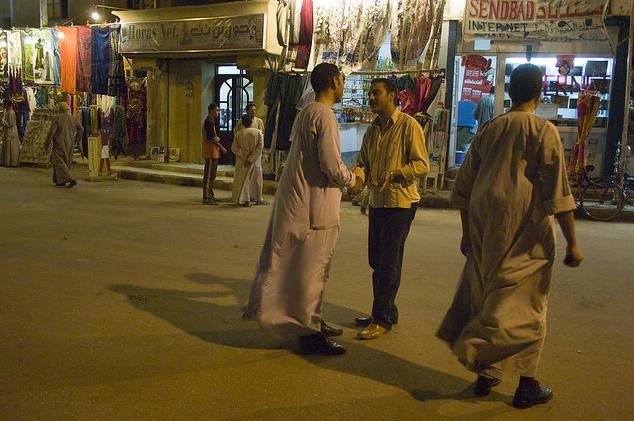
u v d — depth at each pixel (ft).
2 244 25.82
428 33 40.57
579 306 19.07
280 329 14.33
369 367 14.06
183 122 55.26
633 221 35.55
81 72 59.16
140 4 60.29
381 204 15.76
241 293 19.54
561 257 25.71
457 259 25.09
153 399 12.21
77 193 42.65
